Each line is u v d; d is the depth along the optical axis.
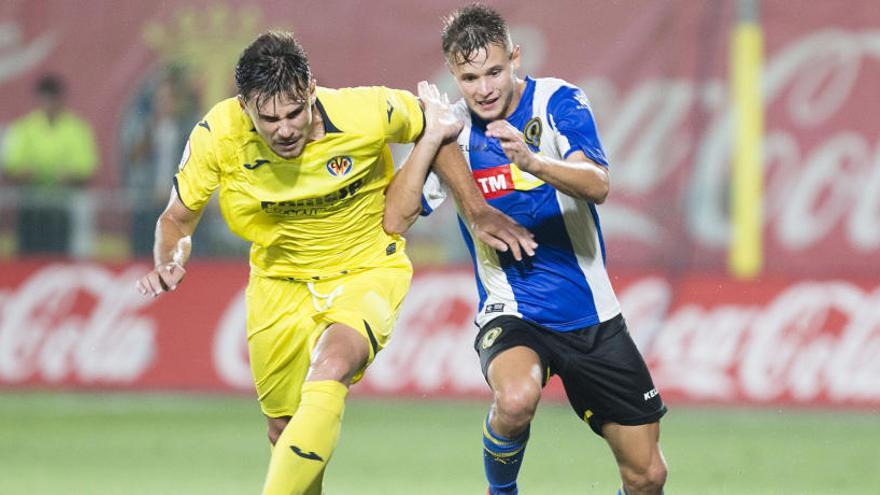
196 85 46.41
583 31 44.53
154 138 46.50
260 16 45.94
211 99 46.31
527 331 20.36
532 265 20.53
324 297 20.53
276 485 17.73
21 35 47.03
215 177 19.53
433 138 20.03
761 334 42.97
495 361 19.92
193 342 45.94
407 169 20.20
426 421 40.56
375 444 35.88
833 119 44.00
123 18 46.69
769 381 42.72
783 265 44.00
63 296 46.78
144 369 46.06
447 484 29.25
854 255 43.75
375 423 40.19
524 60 44.81
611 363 20.34
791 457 33.75
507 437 19.81
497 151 20.27
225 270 46.12
